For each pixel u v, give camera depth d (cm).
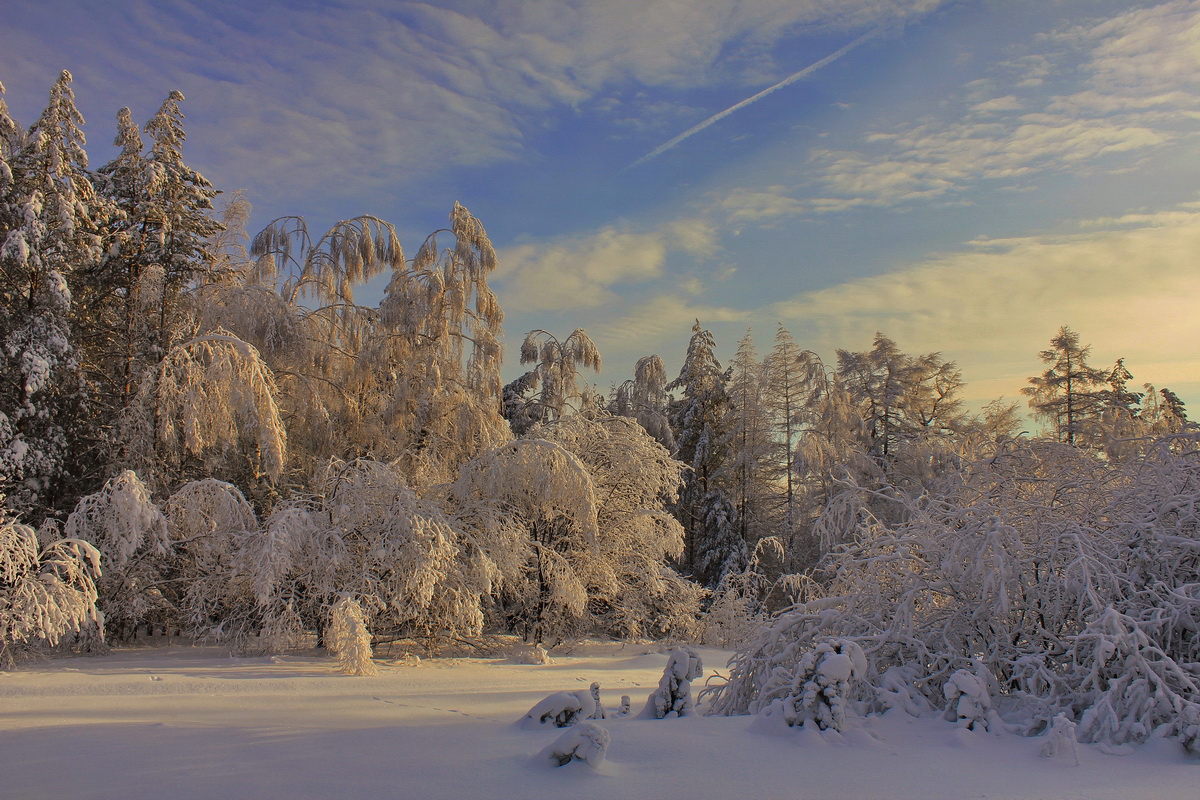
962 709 596
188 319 1905
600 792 428
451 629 1514
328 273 2139
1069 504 790
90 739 578
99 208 1805
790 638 766
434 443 2000
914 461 2539
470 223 2134
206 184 2011
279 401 2025
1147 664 573
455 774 462
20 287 1652
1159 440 757
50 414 1614
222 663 1252
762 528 3238
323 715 737
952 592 736
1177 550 689
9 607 1138
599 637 2030
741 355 3306
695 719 665
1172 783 452
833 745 552
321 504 1500
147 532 1427
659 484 2012
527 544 1744
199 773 463
